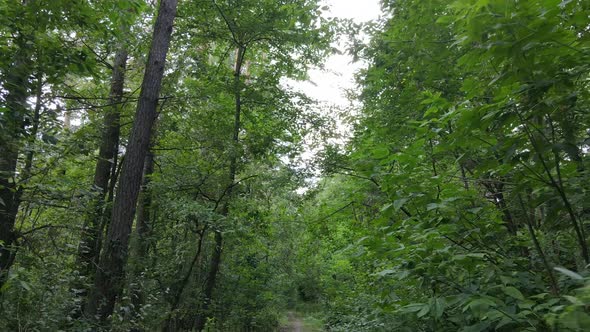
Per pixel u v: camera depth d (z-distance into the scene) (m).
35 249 7.03
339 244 15.80
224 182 12.34
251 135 13.06
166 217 11.92
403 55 5.41
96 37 8.59
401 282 3.86
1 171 5.05
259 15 12.77
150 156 13.72
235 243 14.47
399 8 5.66
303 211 14.31
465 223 3.25
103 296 6.73
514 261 3.20
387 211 3.39
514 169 3.10
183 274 14.02
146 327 8.62
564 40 2.17
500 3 2.15
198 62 11.77
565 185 2.67
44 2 5.35
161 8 7.87
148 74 7.61
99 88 11.04
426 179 3.49
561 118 2.56
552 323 1.80
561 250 3.41
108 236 6.99
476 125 2.55
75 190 7.05
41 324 5.68
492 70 2.88
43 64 5.29
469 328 2.70
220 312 15.37
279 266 22.11
